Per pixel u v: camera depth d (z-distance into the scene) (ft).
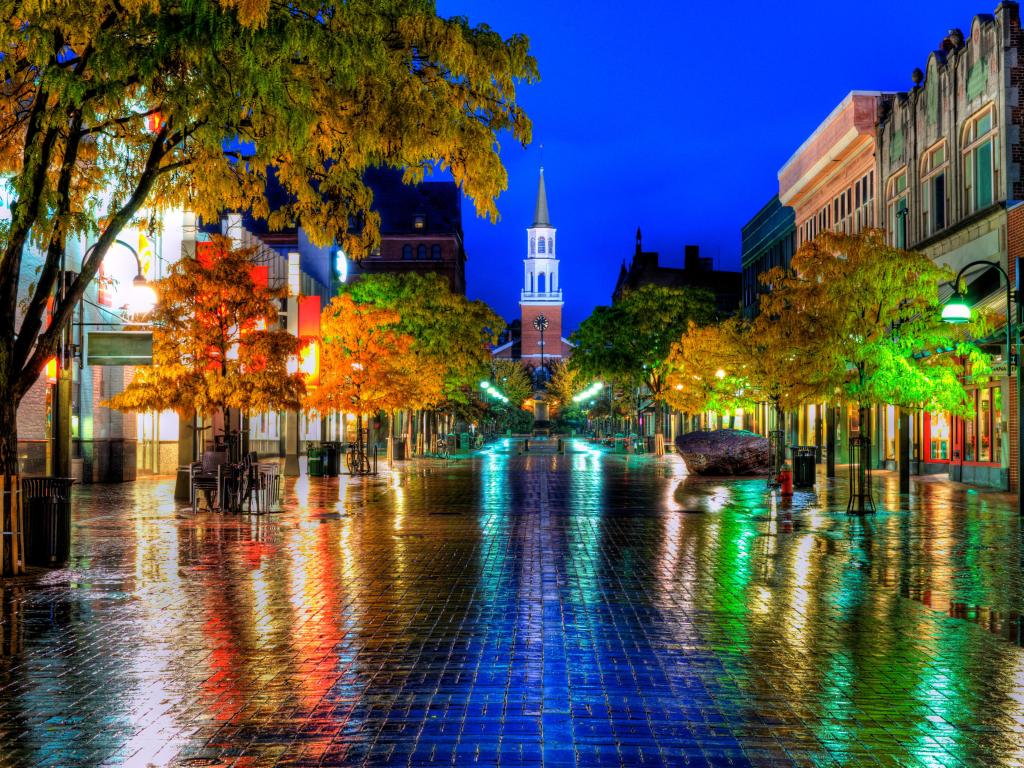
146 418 132.57
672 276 415.85
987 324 82.53
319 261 217.15
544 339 583.99
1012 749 21.39
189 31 37.19
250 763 20.35
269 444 173.99
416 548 55.06
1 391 44.11
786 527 66.74
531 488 105.60
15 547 44.65
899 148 137.08
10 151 46.47
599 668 28.25
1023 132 103.40
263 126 41.86
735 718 23.54
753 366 111.65
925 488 106.01
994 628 34.09
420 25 40.11
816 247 84.89
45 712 23.98
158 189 49.32
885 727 22.95
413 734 22.22
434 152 43.52
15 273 43.55
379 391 127.65
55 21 38.65
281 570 46.83
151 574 45.44
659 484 112.47
